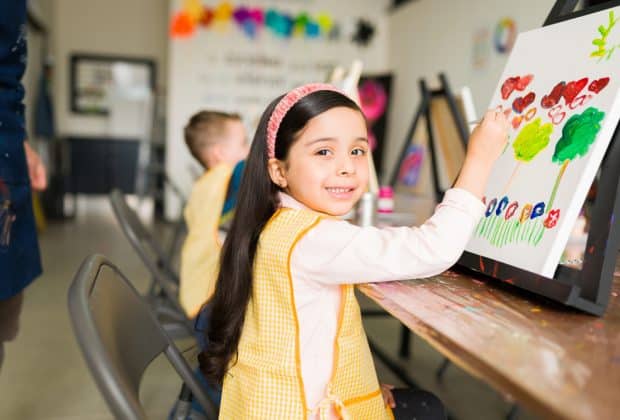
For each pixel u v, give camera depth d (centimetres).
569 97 73
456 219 69
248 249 76
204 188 159
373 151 523
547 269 66
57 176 570
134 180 669
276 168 79
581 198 66
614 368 45
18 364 201
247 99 557
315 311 71
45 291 294
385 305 64
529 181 74
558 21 81
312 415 69
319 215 74
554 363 46
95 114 673
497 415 168
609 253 61
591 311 60
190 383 80
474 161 72
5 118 107
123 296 72
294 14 554
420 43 484
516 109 82
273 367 70
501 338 52
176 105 547
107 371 47
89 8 662
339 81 200
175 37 539
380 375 196
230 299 76
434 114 200
